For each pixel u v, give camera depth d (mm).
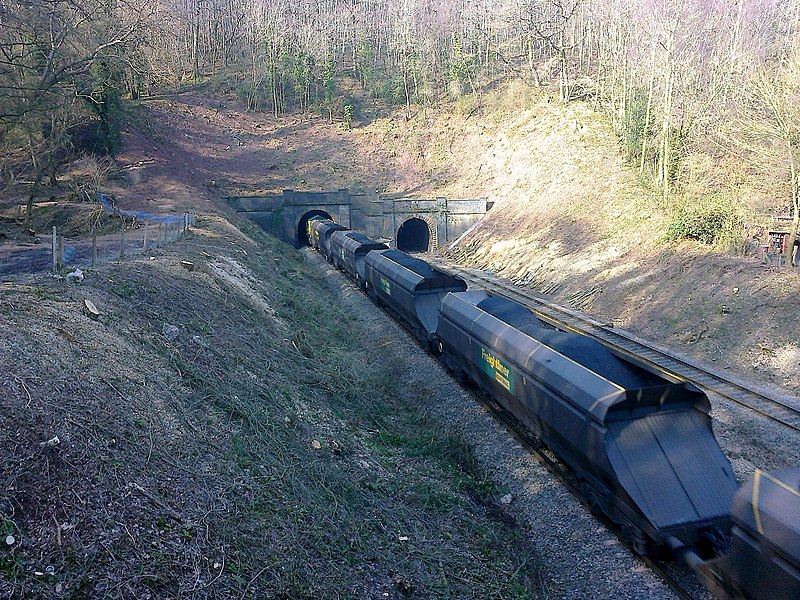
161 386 11047
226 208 48562
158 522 7738
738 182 35438
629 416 10680
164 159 54062
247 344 16219
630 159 44688
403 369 19984
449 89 72000
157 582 6902
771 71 41000
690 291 25500
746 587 8180
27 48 28766
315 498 10172
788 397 17734
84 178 44031
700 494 10031
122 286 15219
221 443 10375
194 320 15609
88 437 8391
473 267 44531
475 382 17328
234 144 63469
